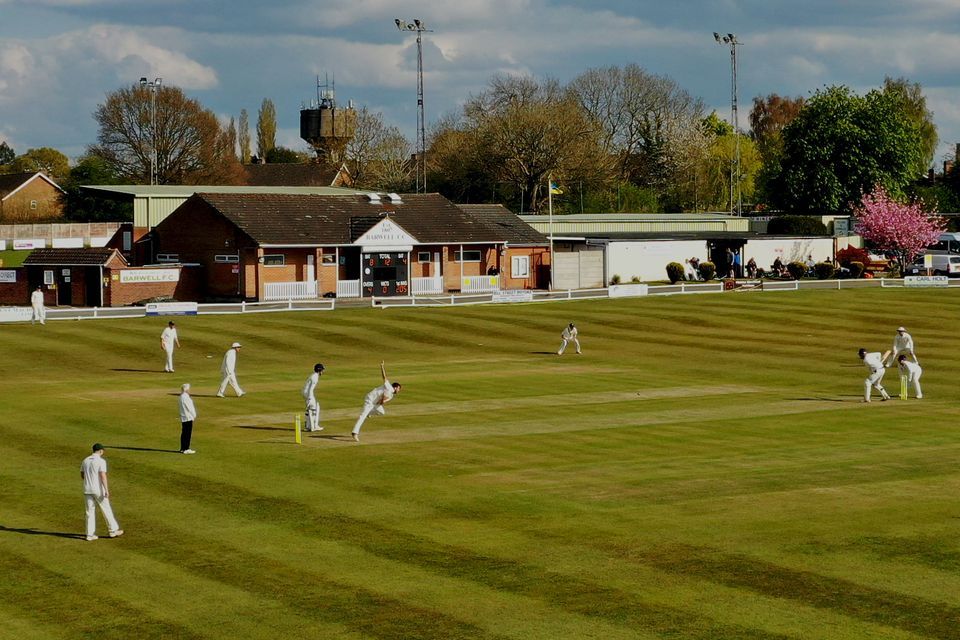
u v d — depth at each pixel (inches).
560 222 4972.9
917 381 2028.8
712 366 2448.3
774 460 1471.5
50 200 6407.5
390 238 3779.5
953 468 1418.6
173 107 6387.8
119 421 1717.5
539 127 6195.9
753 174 7190.0
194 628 893.2
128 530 1148.5
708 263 4343.0
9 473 1380.4
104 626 900.0
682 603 933.2
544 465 1433.3
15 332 2738.7
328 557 1058.1
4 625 903.1
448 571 1016.2
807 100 5792.3
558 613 914.1
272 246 3555.6
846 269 4781.0
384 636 873.5
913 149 5738.2
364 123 7583.7
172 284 3651.6
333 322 2967.5
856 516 1180.5
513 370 2353.6
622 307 3299.7
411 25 5344.5
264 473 1381.6
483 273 4074.8
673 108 7273.6
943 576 993.5
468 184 6476.4
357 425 1579.7
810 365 2469.2
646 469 1412.4
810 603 932.0
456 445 1558.8
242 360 2472.9
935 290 3676.2
